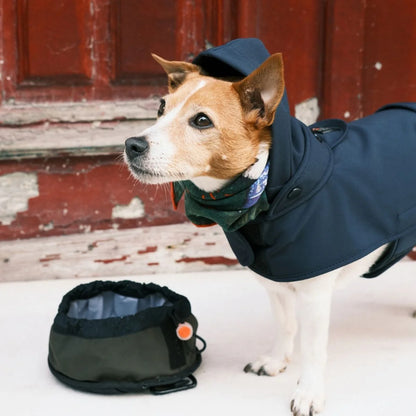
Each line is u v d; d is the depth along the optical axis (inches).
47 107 55.8
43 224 57.9
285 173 34.3
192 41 58.4
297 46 59.5
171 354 38.8
